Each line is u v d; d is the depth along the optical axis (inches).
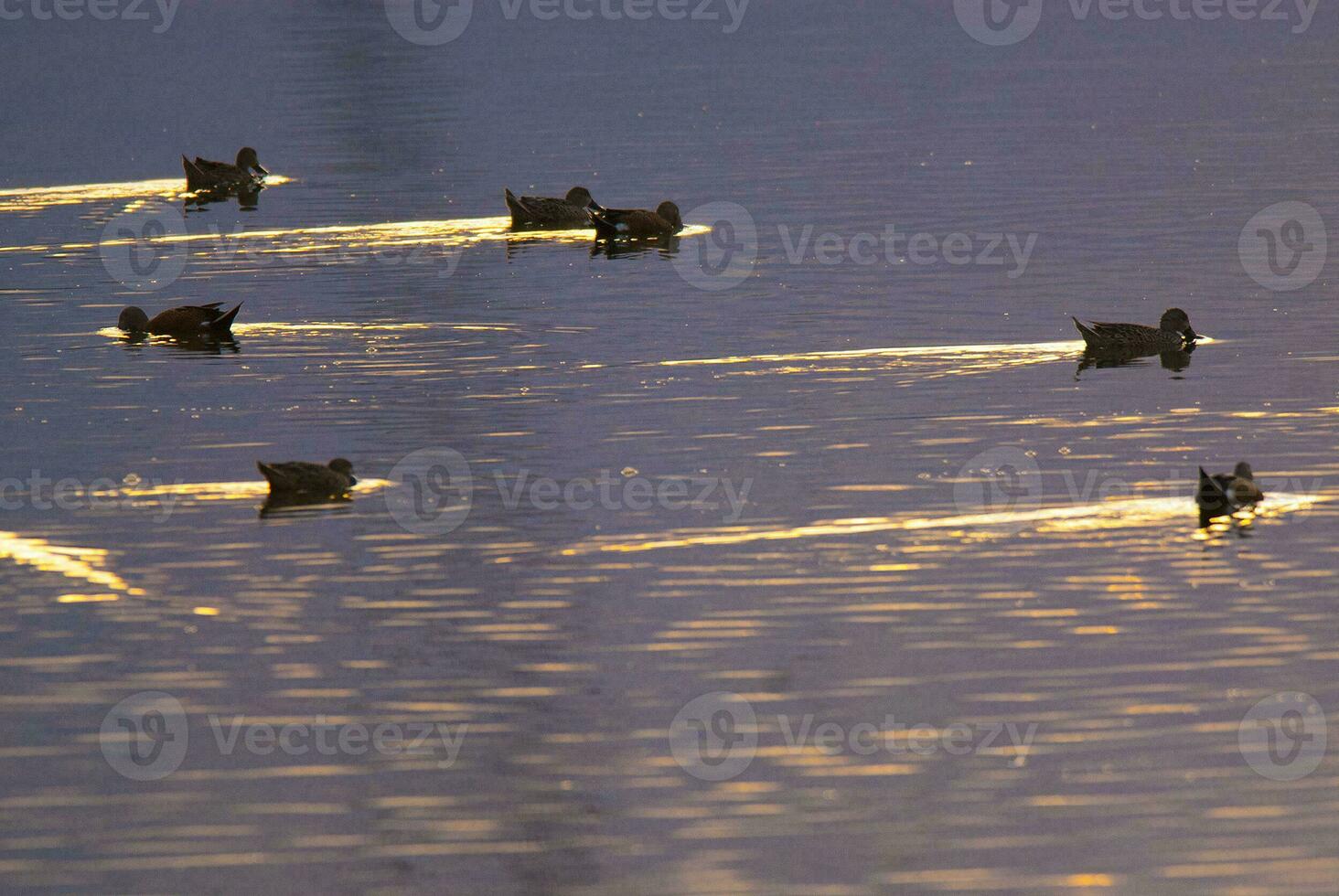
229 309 5275.6
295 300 5398.6
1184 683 2623.0
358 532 3292.3
